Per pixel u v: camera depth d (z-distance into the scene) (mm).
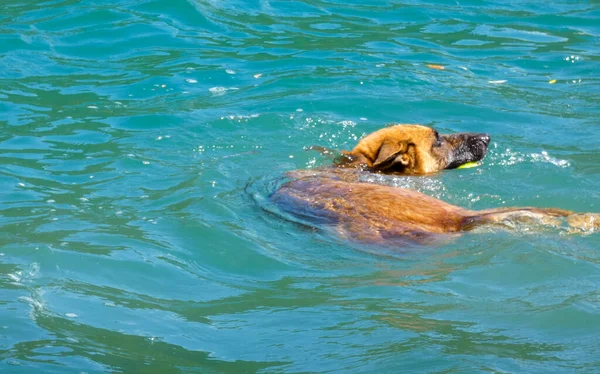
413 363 13828
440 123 28453
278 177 23562
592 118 28703
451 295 16484
